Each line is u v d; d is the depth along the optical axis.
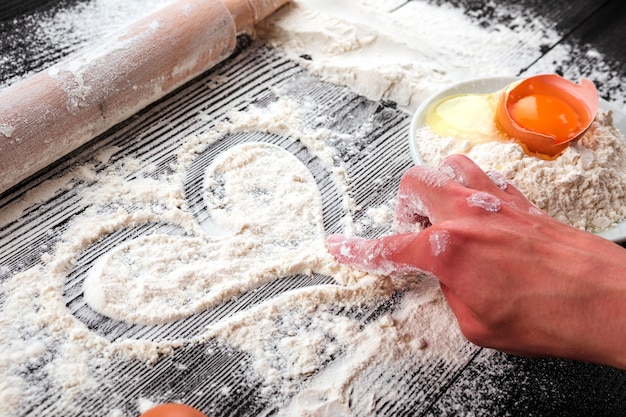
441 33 0.54
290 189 0.44
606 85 0.52
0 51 0.50
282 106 0.48
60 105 0.43
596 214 0.41
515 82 0.44
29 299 0.39
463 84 0.47
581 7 0.57
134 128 0.47
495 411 0.37
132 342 0.38
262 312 0.39
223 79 0.50
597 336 0.33
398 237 0.38
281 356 0.38
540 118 0.43
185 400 0.37
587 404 0.38
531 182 0.41
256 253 0.41
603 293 0.33
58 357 0.38
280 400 0.37
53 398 0.36
